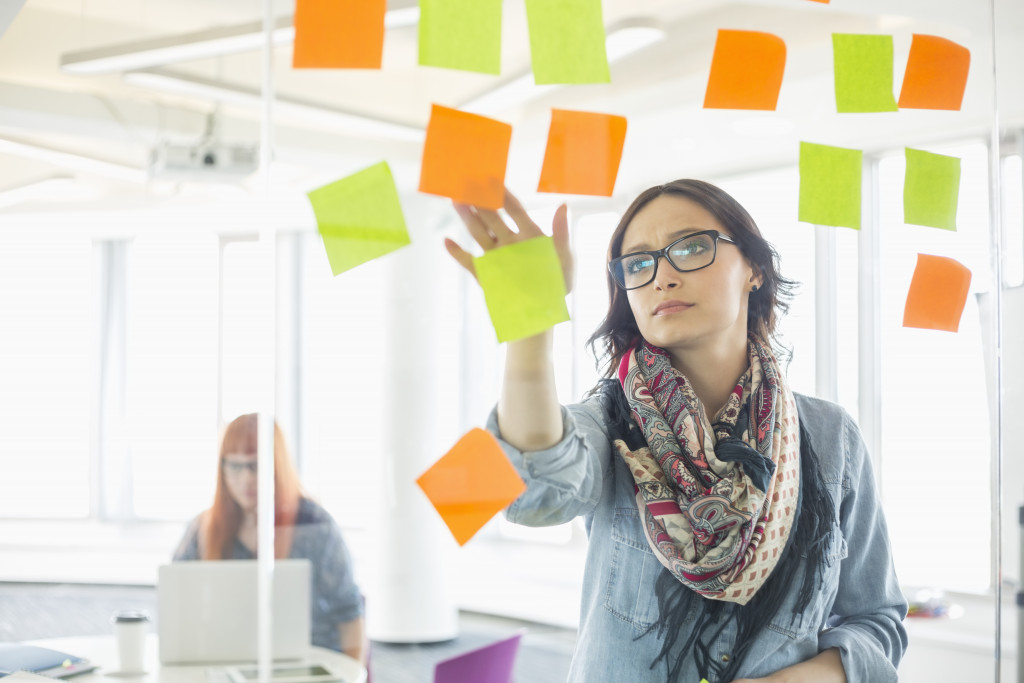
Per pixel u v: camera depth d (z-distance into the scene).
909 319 1.09
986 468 1.12
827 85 1.13
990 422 1.10
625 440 0.91
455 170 0.88
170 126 1.83
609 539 0.91
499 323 0.86
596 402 0.94
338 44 0.83
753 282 0.99
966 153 1.13
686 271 0.94
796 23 1.16
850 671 0.88
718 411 0.92
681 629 0.87
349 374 1.24
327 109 1.26
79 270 1.95
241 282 1.91
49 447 2.07
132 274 1.97
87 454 2.12
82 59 1.60
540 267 0.88
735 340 0.96
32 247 1.88
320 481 1.26
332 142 1.27
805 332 1.07
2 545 2.14
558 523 0.88
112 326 1.97
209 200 1.90
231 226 1.90
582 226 1.07
